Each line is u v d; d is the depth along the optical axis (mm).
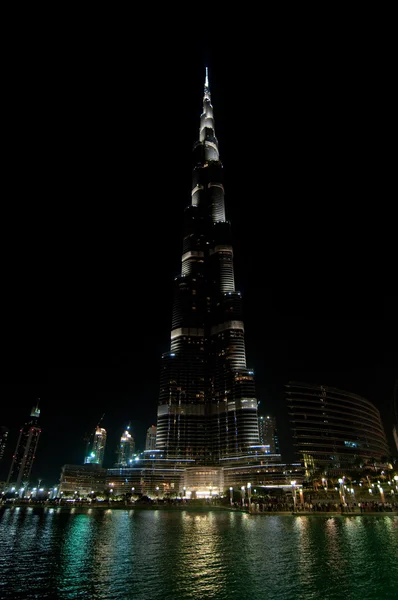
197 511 112250
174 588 22172
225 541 40969
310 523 59281
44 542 42688
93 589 22234
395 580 23047
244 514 87750
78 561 30781
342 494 99250
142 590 21859
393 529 48469
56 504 158750
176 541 42000
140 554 33750
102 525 64188
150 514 98312
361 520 63250
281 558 30641
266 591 21250
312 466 195500
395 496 109188
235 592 21156
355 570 25844
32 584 23500
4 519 81625
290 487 160500
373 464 194625
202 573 25906
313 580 23422
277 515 79250
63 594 21250
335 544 37000
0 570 27578
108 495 190125
